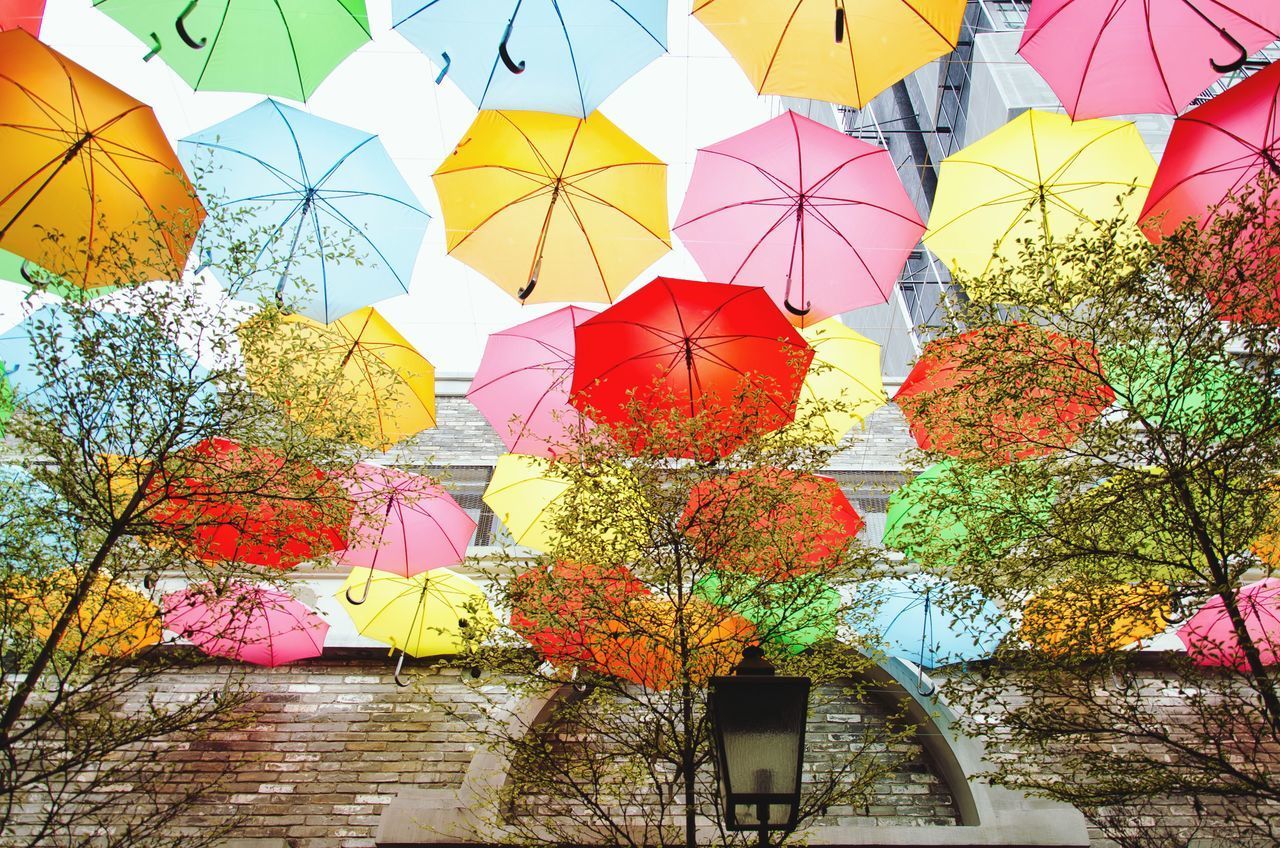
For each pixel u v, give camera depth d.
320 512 5.87
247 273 5.72
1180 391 5.09
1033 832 6.60
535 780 5.54
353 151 6.32
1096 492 5.22
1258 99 5.08
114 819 6.74
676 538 5.62
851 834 6.64
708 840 6.25
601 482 5.81
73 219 5.50
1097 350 5.37
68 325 5.62
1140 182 6.13
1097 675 5.36
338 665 8.28
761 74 5.59
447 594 8.12
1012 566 5.45
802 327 6.78
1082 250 5.34
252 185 6.38
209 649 5.92
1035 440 5.49
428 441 11.12
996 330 5.44
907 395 6.58
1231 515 5.02
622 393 6.45
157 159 5.52
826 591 6.35
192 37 5.26
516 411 7.95
